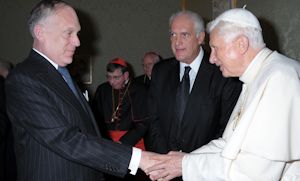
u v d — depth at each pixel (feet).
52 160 6.00
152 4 21.93
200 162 6.12
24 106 5.81
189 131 9.12
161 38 22.04
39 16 6.12
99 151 6.10
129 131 11.07
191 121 9.09
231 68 6.18
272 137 5.43
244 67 6.13
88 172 6.42
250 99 5.85
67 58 6.34
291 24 12.37
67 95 6.19
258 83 5.82
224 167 5.71
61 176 6.05
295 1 12.17
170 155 6.66
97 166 6.16
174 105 9.45
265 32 13.67
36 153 6.00
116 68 12.34
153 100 9.86
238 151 5.64
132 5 21.81
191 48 9.16
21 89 5.82
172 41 9.39
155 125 9.71
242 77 6.22
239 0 15.37
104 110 12.61
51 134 5.80
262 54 6.06
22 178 6.13
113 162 6.22
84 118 6.44
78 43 6.37
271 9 13.33
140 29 21.90
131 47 21.86
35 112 5.78
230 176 5.63
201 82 9.14
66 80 6.79
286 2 12.59
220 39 6.04
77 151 5.96
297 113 5.49
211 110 9.03
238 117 6.30
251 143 5.56
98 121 12.56
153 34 21.99
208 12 18.22
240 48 5.98
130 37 21.84
